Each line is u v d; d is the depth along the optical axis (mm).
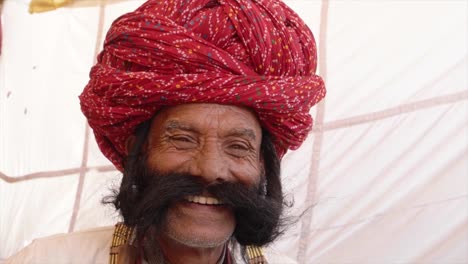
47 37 2445
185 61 975
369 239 1719
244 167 1029
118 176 1910
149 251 1128
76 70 2359
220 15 1009
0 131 2469
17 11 2531
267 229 1116
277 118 1068
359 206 1748
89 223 2182
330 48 1864
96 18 2355
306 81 1065
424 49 1756
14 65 2502
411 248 1663
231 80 981
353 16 1863
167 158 1012
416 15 1793
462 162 1651
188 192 989
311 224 1787
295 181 1812
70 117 2328
